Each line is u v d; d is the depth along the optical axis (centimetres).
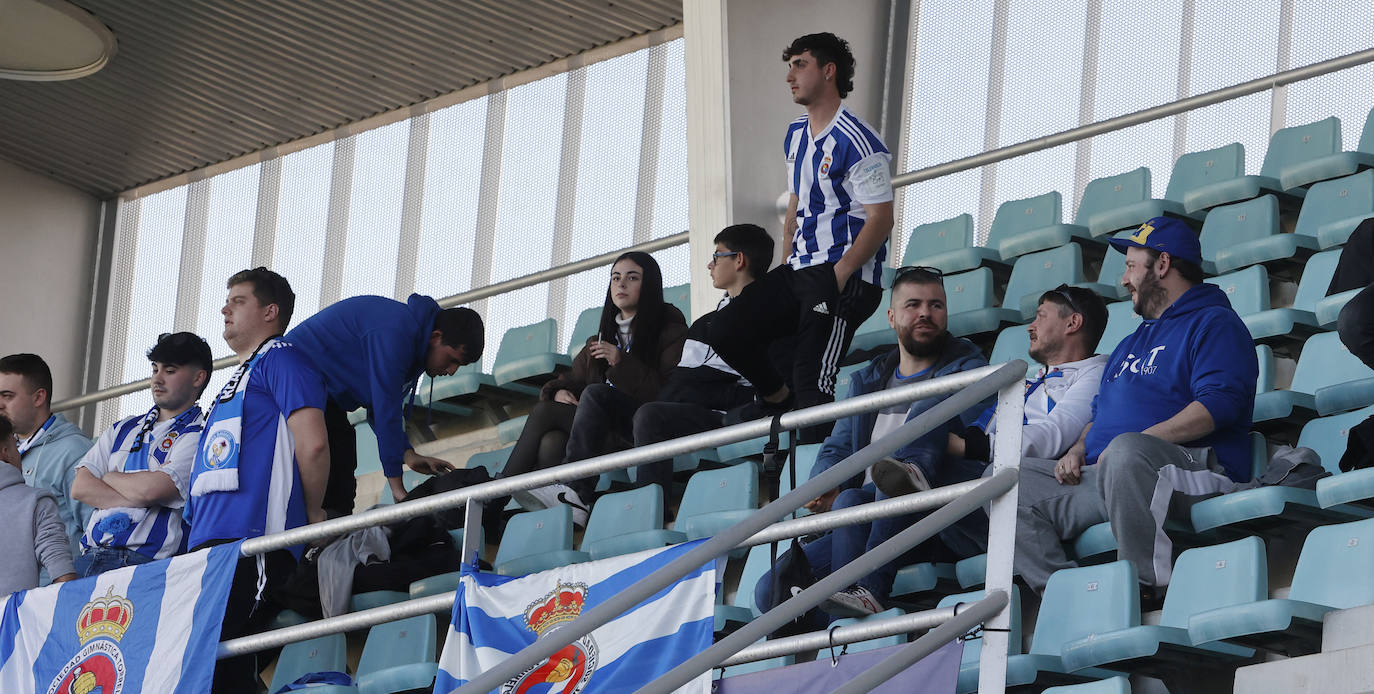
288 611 1919
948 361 1780
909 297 1783
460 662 1438
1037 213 2509
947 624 1174
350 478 2033
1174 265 1681
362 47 3294
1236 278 1986
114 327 3797
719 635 1623
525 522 1953
